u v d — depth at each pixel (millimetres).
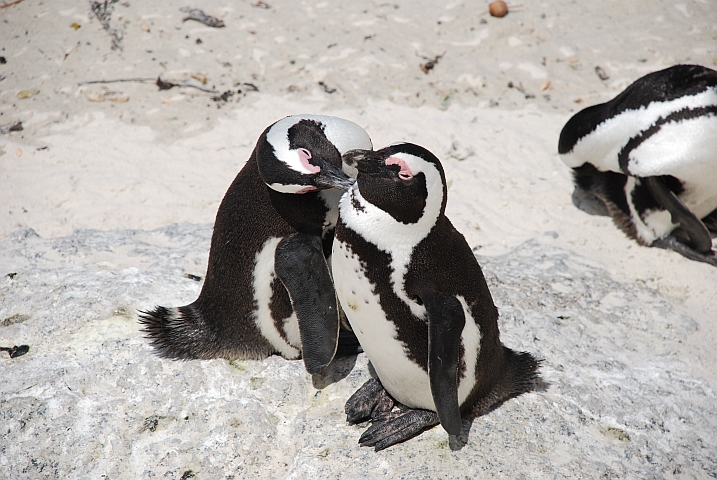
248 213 10258
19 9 25516
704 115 14805
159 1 25984
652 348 12969
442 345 8344
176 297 12461
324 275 9641
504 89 22203
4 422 10156
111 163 19453
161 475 9719
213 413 10320
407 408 10055
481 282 9344
